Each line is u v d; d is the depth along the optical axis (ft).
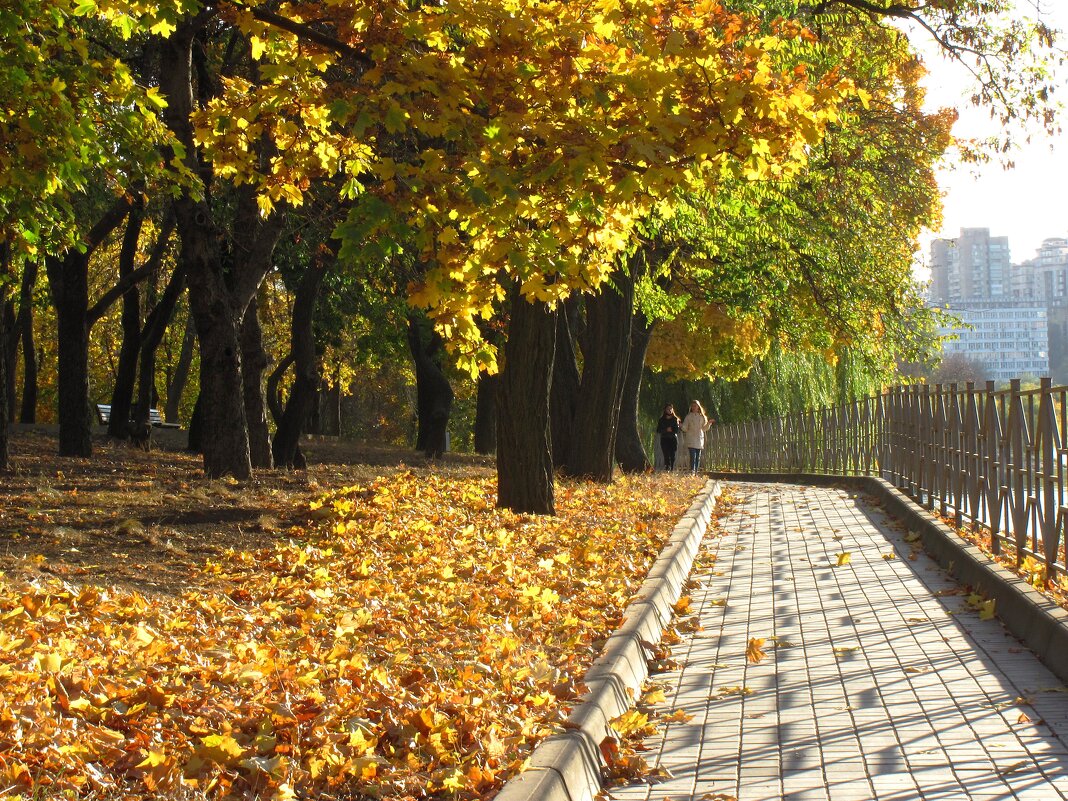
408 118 22.54
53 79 30.30
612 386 63.72
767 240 71.41
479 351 27.32
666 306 77.15
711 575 36.86
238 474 50.57
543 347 44.91
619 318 63.72
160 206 63.82
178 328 141.69
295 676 17.80
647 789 16.58
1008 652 23.45
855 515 52.54
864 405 68.95
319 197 57.36
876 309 85.92
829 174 69.56
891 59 62.54
